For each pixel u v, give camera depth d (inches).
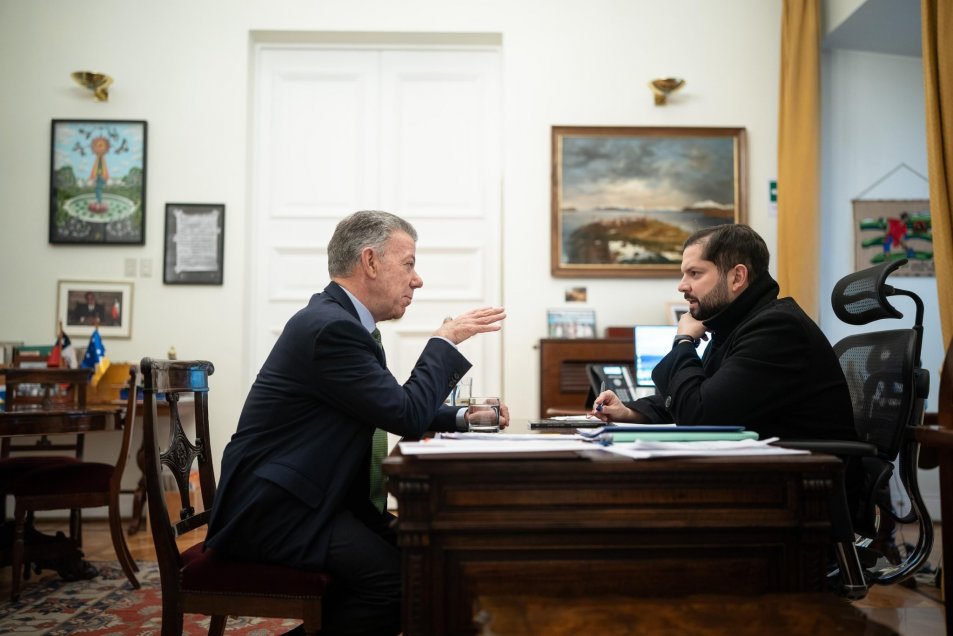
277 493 58.3
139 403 154.5
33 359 160.7
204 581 57.7
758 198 180.4
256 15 181.0
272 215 184.2
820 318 166.9
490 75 188.2
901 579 67.7
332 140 185.9
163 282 176.9
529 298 178.5
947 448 53.2
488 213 186.1
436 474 44.3
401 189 185.6
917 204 176.9
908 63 179.2
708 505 45.1
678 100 181.5
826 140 178.4
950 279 122.1
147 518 163.5
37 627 95.7
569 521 44.5
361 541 58.7
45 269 176.4
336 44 186.5
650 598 41.0
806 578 45.3
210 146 179.2
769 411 65.7
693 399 67.2
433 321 184.1
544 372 165.2
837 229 176.9
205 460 74.2
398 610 57.6
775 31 182.7
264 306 183.2
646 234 179.0
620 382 135.9
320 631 56.8
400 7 181.6
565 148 179.8
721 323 74.0
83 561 121.2
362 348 61.4
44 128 177.9
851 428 67.2
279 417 61.3
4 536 119.0
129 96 179.2
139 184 177.8
